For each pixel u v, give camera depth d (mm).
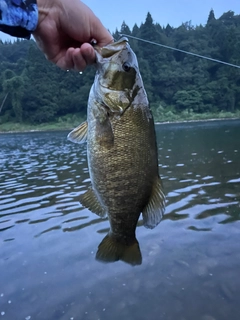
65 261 937
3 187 1954
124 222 432
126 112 417
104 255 439
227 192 1500
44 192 1742
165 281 817
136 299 761
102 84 422
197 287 785
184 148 3432
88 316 717
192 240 1003
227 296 749
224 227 1082
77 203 1464
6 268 917
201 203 1348
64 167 2604
